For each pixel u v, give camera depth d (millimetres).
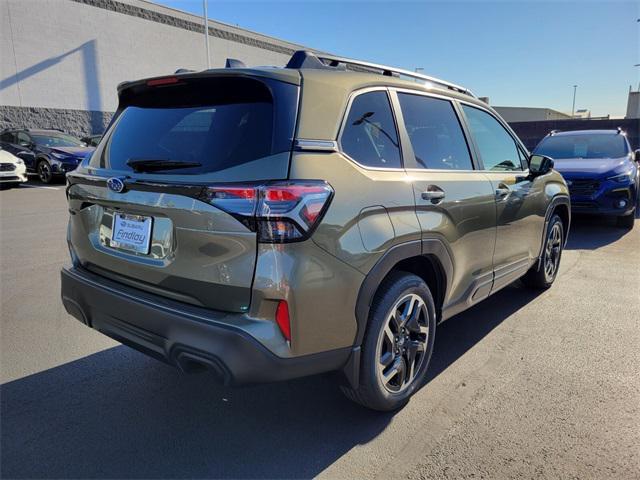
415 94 3057
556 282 5332
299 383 3164
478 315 4363
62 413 2791
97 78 20453
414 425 2699
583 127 23438
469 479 2271
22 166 13039
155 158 2473
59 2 18859
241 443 2553
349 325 2340
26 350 3555
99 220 2719
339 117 2389
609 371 3301
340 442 2559
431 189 2854
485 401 2928
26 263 5773
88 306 2662
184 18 23859
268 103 2252
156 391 3045
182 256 2232
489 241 3521
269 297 2055
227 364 2062
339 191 2254
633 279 5445
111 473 2311
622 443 2527
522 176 4102
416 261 2924
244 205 2033
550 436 2586
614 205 7738
